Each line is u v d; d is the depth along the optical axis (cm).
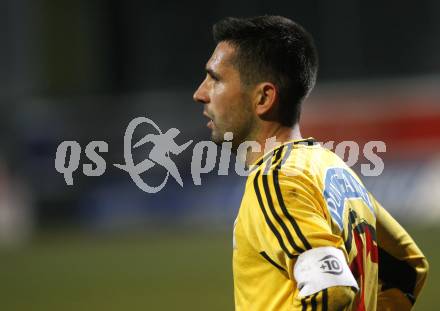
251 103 912
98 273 4856
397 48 7700
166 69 8206
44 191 7400
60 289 4338
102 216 7238
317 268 795
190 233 6494
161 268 4912
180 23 8162
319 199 850
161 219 7012
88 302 3884
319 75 7856
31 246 6344
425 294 3494
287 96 908
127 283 4422
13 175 7412
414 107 6775
